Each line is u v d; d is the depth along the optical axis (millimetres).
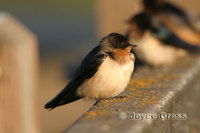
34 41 6375
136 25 13711
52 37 35719
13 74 6121
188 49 13305
